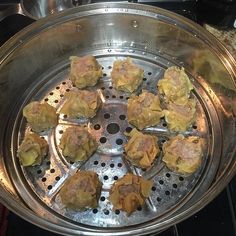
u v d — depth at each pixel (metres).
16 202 0.26
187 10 0.40
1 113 0.34
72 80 0.36
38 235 0.28
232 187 0.29
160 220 0.26
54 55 0.37
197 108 0.35
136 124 0.33
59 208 0.29
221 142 0.32
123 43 0.39
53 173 0.31
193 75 0.37
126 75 0.35
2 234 0.28
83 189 0.29
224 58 0.32
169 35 0.36
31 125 0.33
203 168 0.31
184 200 0.29
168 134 0.33
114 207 0.29
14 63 0.34
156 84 0.37
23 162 0.31
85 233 0.23
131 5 0.35
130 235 0.23
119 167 0.31
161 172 0.31
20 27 0.40
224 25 0.39
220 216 0.28
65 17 0.35
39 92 0.36
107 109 0.35
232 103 0.31
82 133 0.31
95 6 0.35
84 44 0.38
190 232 0.28
